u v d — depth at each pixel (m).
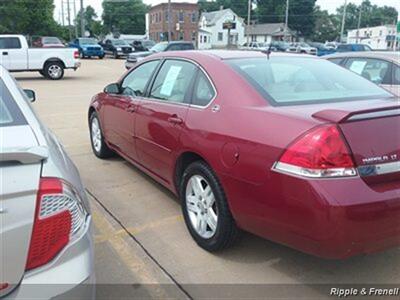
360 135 2.56
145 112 4.29
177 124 3.66
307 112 2.82
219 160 3.09
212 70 3.56
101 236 3.78
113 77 20.22
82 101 12.43
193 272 3.21
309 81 3.50
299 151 2.53
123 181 5.19
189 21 79.81
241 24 83.19
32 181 1.87
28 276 1.85
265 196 2.73
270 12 93.31
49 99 12.73
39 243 1.87
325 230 2.45
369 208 2.46
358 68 6.97
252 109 3.02
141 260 3.38
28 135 2.27
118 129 5.13
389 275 3.18
